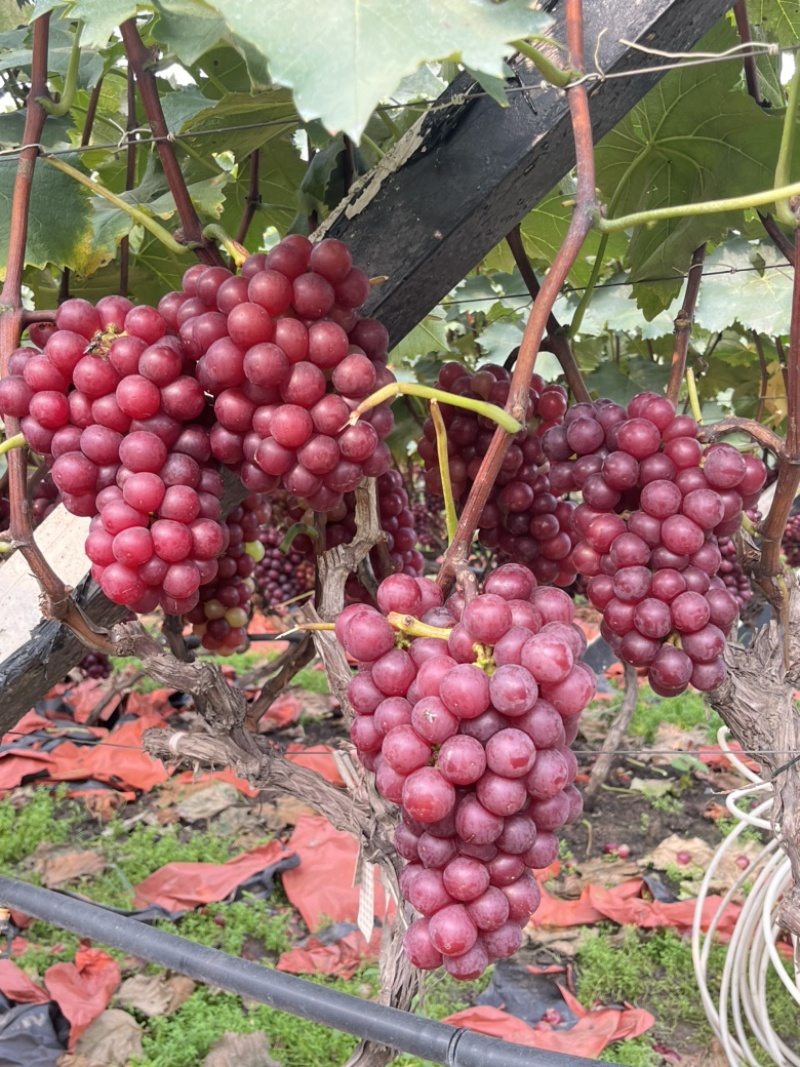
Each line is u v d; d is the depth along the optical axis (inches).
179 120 39.4
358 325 22.5
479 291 71.9
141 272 46.3
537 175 26.8
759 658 28.3
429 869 18.2
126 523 21.9
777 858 45.4
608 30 24.3
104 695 101.5
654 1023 57.0
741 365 78.9
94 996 57.6
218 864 71.0
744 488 23.9
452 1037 24.5
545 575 30.0
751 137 33.1
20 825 76.4
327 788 27.4
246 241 48.8
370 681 18.7
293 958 61.4
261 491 22.9
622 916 65.3
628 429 23.7
